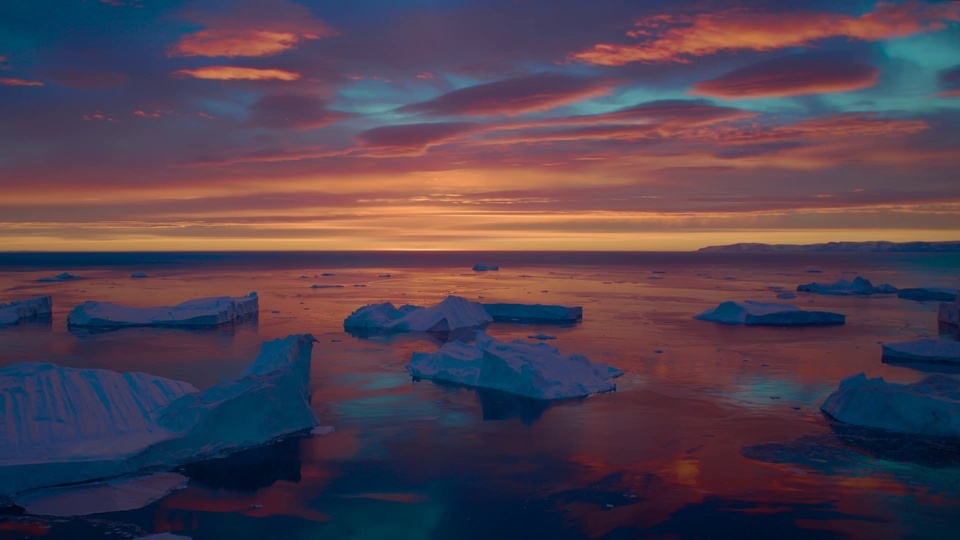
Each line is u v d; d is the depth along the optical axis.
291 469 11.37
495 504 9.98
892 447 12.36
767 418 14.34
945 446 12.40
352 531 9.12
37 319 30.84
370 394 16.44
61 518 9.35
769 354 22.12
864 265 113.62
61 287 53.09
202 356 21.39
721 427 13.69
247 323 30.05
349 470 11.34
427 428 13.66
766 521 9.38
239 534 8.98
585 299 43.78
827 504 9.94
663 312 35.53
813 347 23.61
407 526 9.26
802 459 11.78
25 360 20.77
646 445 12.58
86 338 25.22
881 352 22.55
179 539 8.80
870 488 10.50
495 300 43.06
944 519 9.42
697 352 22.50
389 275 74.81
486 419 14.30
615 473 11.20
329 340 25.31
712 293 49.28
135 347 23.17
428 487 10.62
